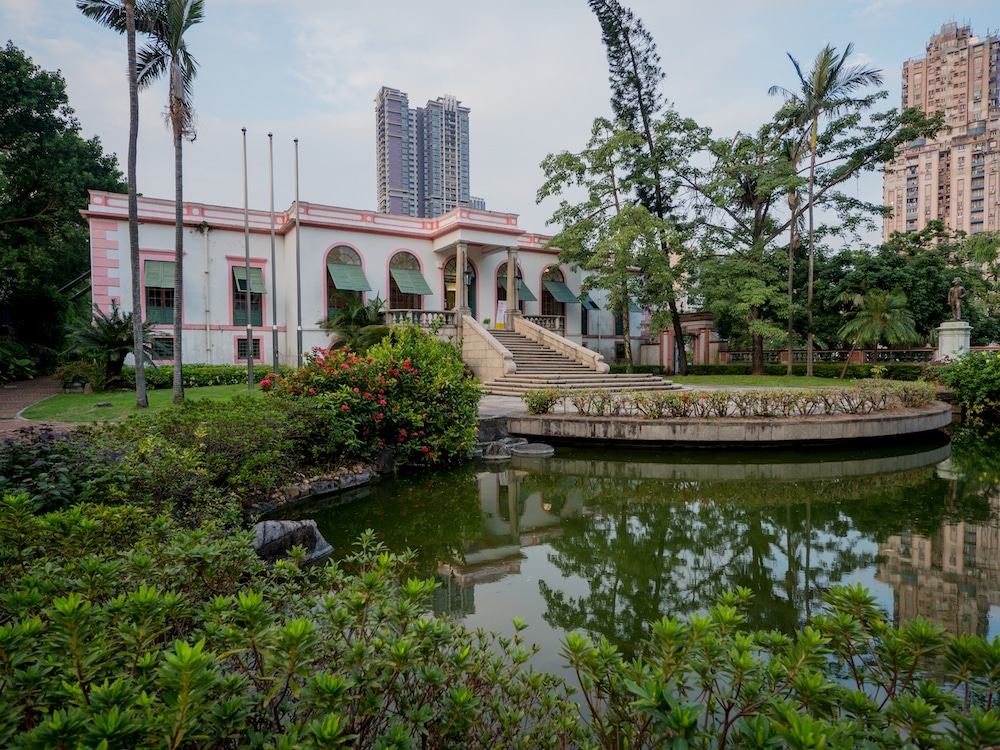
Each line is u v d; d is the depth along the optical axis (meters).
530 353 21.33
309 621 1.54
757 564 4.79
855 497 7.10
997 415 13.84
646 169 24.14
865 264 22.73
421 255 23.48
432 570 4.75
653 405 10.56
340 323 20.50
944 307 22.30
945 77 89.88
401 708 1.77
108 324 15.41
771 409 10.91
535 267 27.27
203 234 19.98
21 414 11.30
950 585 4.22
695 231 24.75
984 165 72.69
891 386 12.41
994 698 2.39
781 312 22.27
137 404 11.95
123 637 1.58
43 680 1.44
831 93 21.23
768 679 1.64
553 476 8.66
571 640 1.80
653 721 1.60
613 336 30.38
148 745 1.21
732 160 22.89
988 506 6.60
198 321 19.88
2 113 20.86
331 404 8.01
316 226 21.33
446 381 9.53
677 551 5.19
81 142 24.67
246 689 1.65
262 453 6.53
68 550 2.38
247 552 2.63
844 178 23.03
